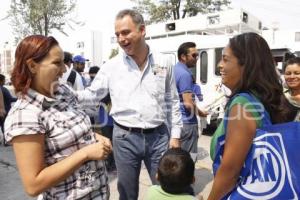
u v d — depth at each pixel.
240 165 1.88
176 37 9.67
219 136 2.02
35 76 1.89
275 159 1.83
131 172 3.18
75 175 1.96
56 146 1.91
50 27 24.36
